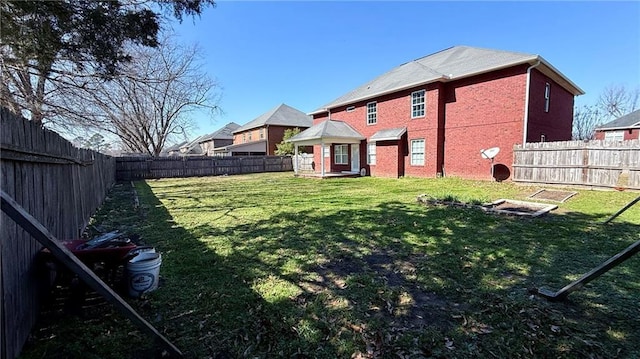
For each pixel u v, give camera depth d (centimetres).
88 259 274
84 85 632
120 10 467
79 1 414
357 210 692
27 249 225
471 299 279
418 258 385
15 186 227
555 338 219
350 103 1773
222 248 433
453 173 1327
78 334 227
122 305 186
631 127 2112
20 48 431
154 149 2375
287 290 301
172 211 719
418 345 214
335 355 205
